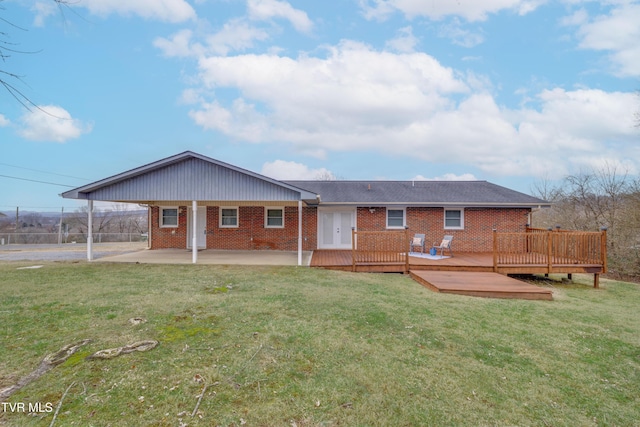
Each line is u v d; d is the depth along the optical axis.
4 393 3.10
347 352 4.30
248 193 11.45
